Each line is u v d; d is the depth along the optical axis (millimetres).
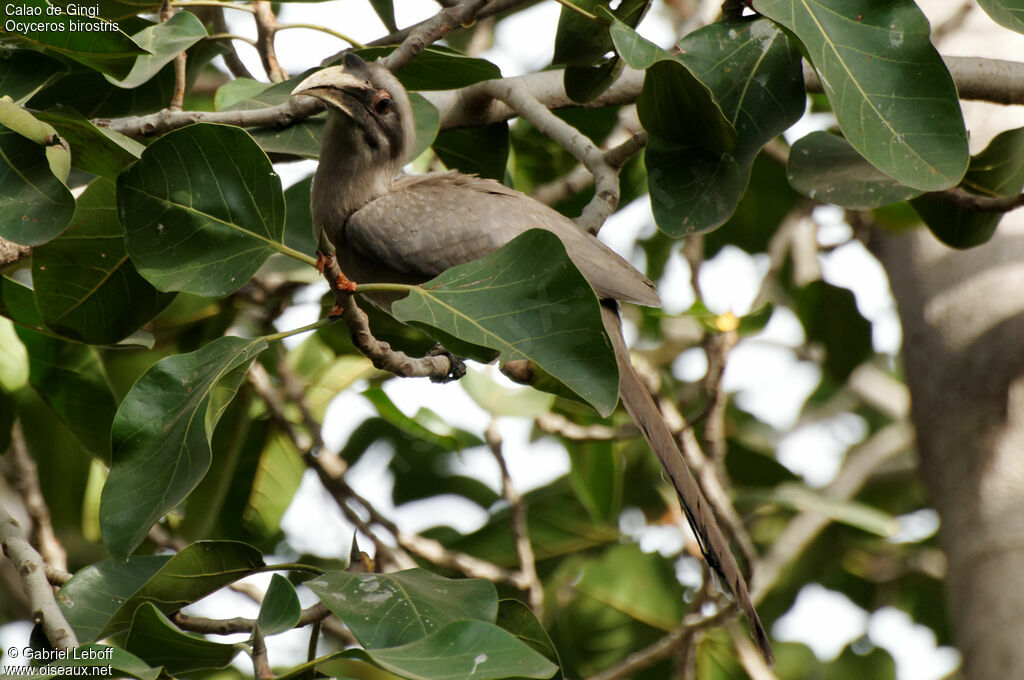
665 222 7578
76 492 11172
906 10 6770
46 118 7117
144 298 8539
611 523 13742
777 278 14430
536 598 11586
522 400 12195
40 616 6285
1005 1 7066
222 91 9352
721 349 11648
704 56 7766
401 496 13883
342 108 9398
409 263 9484
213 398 6457
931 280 12000
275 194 6574
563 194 12250
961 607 10664
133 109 8961
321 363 12430
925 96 6633
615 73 8891
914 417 11844
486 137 10578
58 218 6711
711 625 11273
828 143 8680
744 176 7555
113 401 9781
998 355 11219
